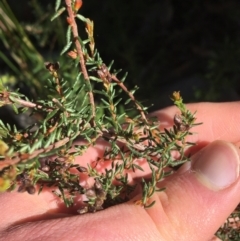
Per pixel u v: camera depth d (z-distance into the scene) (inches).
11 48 6.3
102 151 4.4
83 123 3.0
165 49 7.7
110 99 3.1
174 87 7.3
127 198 3.8
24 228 3.6
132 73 7.0
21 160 2.5
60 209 4.0
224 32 7.6
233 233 4.1
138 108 3.3
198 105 4.8
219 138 4.7
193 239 3.7
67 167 3.3
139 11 7.8
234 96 6.8
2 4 5.7
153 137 3.3
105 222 3.5
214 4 7.7
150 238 3.5
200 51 7.6
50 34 7.5
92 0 7.8
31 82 6.4
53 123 2.9
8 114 7.2
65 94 3.0
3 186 2.4
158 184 3.8
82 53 2.8
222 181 3.6
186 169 3.8
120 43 7.3
